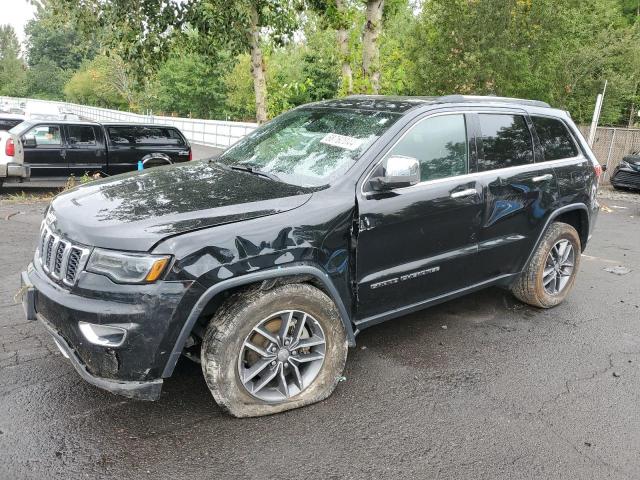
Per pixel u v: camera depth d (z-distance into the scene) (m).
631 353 4.44
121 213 3.07
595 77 21.30
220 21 11.20
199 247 2.88
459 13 16.72
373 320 3.80
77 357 2.97
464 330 4.78
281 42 12.91
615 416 3.48
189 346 3.37
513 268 4.83
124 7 10.62
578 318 5.17
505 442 3.17
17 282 5.40
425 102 4.11
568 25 17.59
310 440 3.10
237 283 2.99
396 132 3.78
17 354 3.95
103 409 3.32
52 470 2.76
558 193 4.95
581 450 3.12
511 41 16.72
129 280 2.81
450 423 3.34
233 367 3.12
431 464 2.95
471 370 4.04
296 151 3.98
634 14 34.19
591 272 6.80
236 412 3.20
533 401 3.64
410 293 3.96
